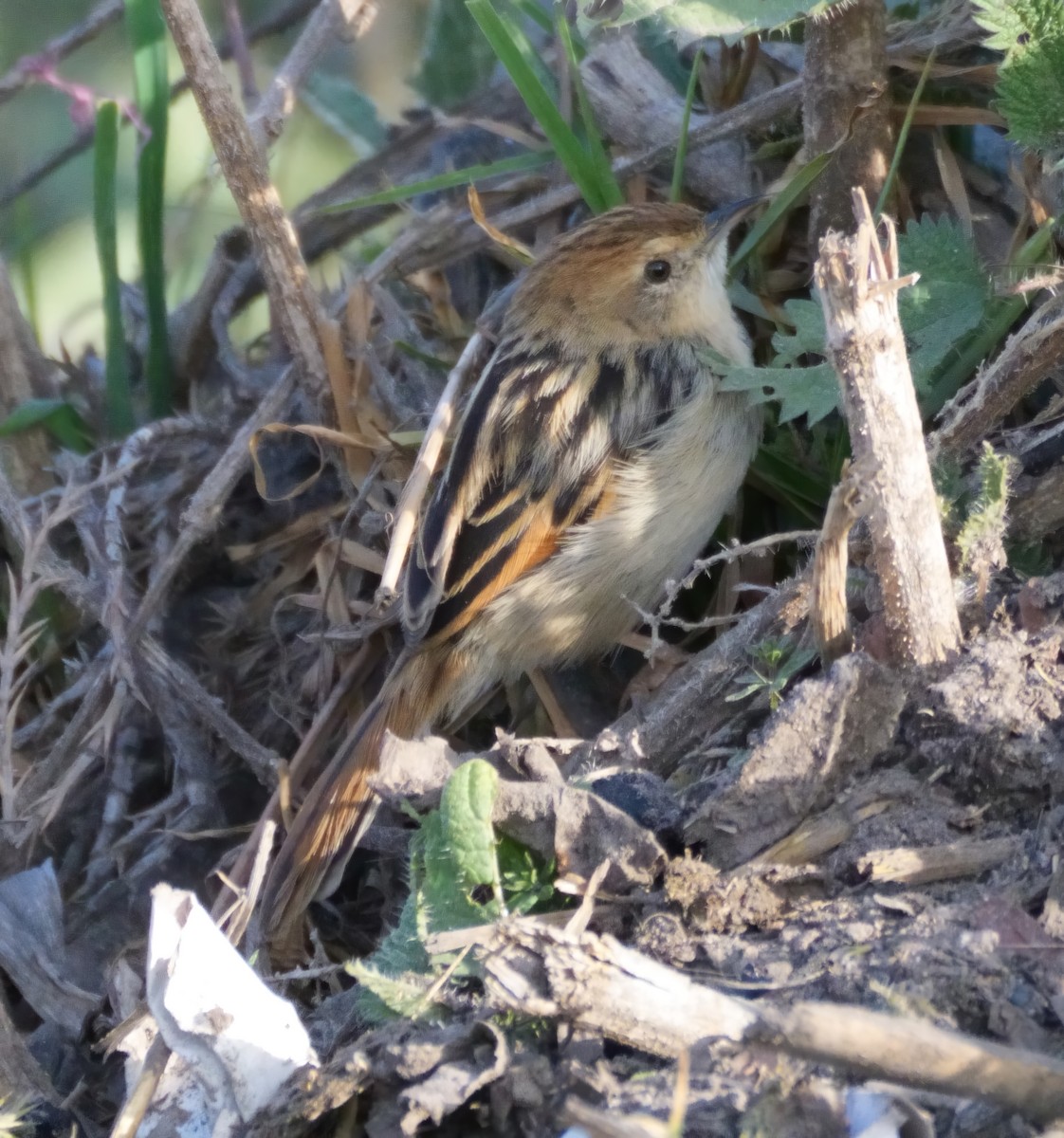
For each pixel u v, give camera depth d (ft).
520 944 15.70
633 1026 15.19
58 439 31.42
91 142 33.73
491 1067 15.89
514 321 27.22
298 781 25.72
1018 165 24.68
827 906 17.21
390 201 28.84
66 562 28.71
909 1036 13.84
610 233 26.09
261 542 29.01
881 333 17.12
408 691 24.99
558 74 29.53
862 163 24.91
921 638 18.47
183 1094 18.12
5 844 25.64
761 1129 14.64
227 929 21.72
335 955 23.95
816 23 23.94
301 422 29.58
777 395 23.77
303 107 35.88
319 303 28.02
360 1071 16.47
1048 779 17.57
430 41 33.71
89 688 27.50
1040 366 19.98
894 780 18.19
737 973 16.75
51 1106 20.92
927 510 18.02
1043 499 20.59
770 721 18.69
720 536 26.91
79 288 37.68
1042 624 19.03
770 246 27.22
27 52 36.29
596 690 27.12
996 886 16.78
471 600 25.22
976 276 22.84
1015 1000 15.48
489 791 17.93
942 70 24.93
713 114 28.02
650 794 19.26
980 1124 14.40
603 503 25.53
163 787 27.55
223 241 32.42
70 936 24.82
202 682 28.71
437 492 25.38
